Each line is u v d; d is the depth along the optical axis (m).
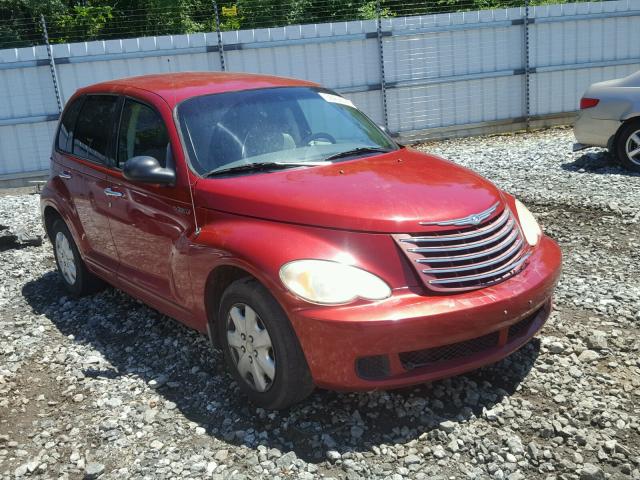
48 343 4.96
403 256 3.36
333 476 3.14
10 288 6.38
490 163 10.91
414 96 14.65
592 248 6.27
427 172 4.00
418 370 3.38
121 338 4.94
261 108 4.54
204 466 3.26
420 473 3.12
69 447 3.53
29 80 12.76
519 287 3.51
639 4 15.08
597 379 3.86
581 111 9.88
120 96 4.96
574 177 9.30
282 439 3.46
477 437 3.36
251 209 3.69
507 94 15.16
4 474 3.34
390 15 20.97
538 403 3.65
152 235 4.39
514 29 14.80
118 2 22.03
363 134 4.75
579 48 15.20
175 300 4.28
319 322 3.21
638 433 3.34
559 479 3.03
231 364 3.82
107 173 4.85
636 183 8.66
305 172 3.98
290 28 13.66
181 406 3.88
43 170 13.15
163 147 4.32
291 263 3.34
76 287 5.80
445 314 3.23
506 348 3.62
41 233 8.48
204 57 13.42
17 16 21.03
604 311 4.77
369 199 3.54
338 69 14.12
